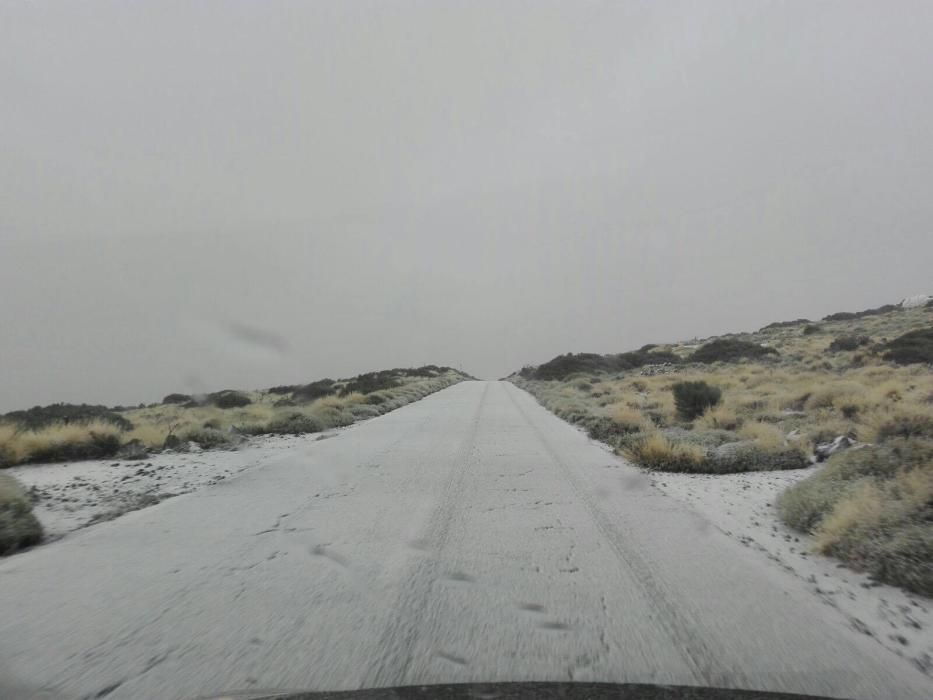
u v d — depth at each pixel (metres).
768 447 10.93
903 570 4.90
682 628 4.02
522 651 3.66
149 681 3.31
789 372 29.67
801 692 3.18
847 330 48.66
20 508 6.62
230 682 3.29
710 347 45.28
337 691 3.10
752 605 4.46
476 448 12.95
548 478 9.55
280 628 4.03
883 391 16.98
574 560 5.52
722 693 3.05
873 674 3.42
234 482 9.60
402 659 3.55
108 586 4.91
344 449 13.15
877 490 6.22
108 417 19.69
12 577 5.18
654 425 15.19
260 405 27.50
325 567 5.36
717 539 6.27
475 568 5.30
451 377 64.38
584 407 20.53
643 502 7.94
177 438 14.67
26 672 3.43
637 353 55.62
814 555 5.80
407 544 6.06
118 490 9.36
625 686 3.14
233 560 5.59
